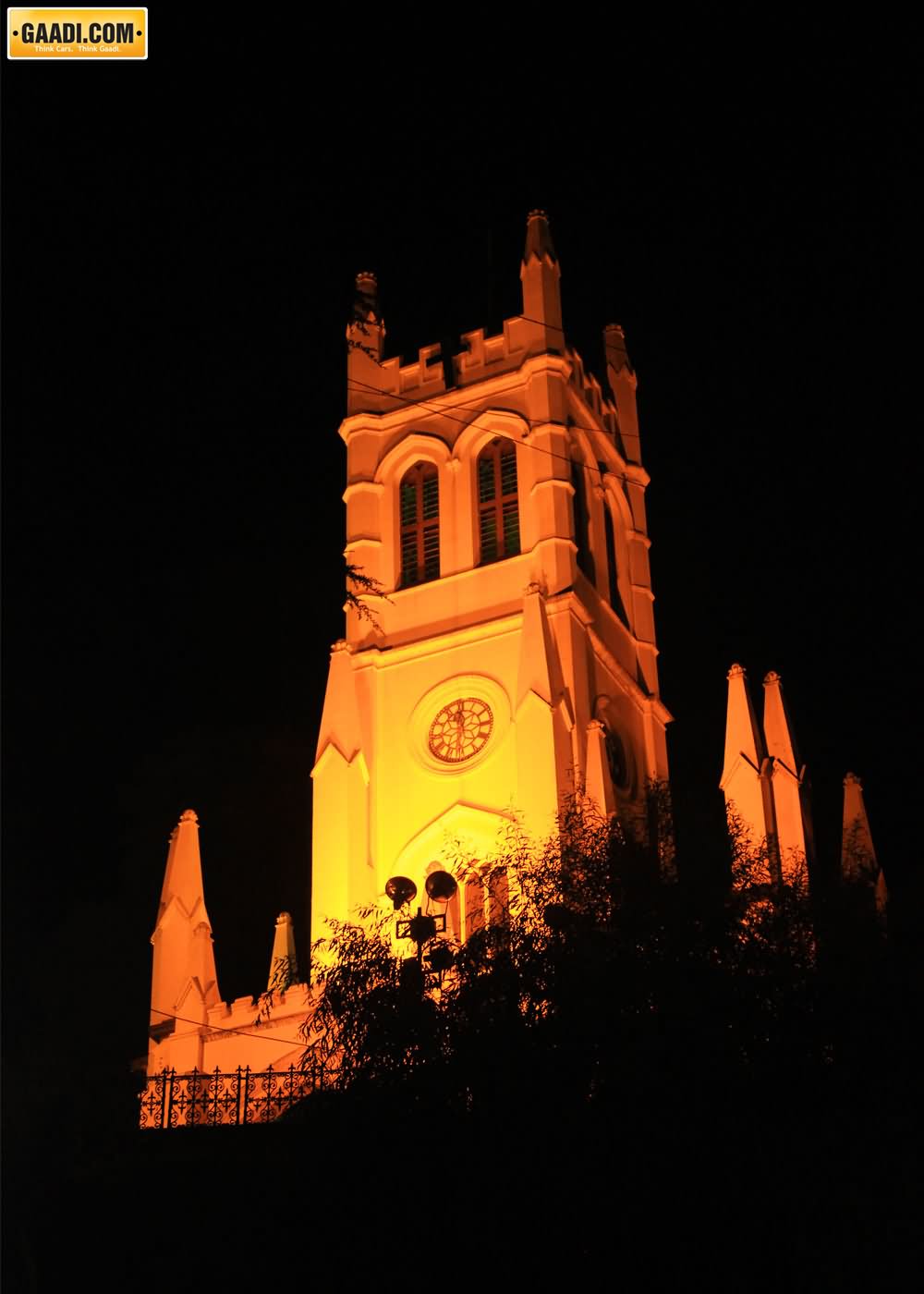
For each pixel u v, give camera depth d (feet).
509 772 217.15
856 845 205.05
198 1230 117.70
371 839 219.61
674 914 117.39
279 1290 108.99
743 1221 101.91
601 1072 107.86
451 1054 112.47
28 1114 131.03
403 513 246.88
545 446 236.22
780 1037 110.22
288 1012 200.95
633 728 241.14
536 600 218.79
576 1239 102.47
